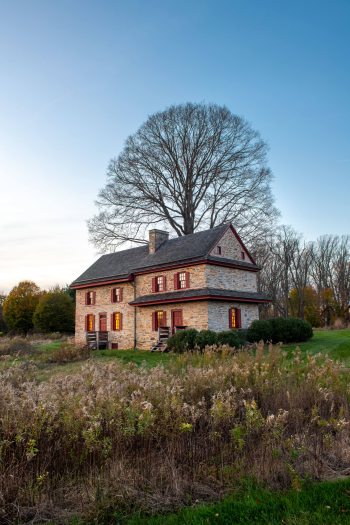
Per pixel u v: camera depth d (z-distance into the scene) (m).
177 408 6.20
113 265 33.34
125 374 8.79
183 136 40.16
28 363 17.55
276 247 51.97
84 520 4.50
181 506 4.82
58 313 43.28
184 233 40.22
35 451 5.16
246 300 26.20
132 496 4.88
